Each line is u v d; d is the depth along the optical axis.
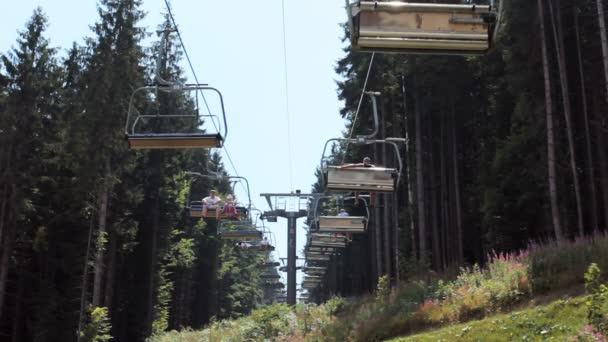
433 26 6.62
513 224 29.16
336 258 68.25
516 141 29.03
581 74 27.59
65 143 30.45
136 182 41.75
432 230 38.50
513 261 19.92
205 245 62.75
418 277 27.83
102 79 29.61
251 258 101.50
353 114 40.34
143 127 35.09
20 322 33.44
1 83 31.44
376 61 35.72
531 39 28.81
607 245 17.53
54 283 32.66
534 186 28.45
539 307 15.10
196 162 56.66
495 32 6.58
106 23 31.25
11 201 29.70
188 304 60.16
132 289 43.62
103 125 29.22
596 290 10.04
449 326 17.50
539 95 28.77
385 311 21.58
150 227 43.22
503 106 34.12
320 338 23.23
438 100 35.66
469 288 19.50
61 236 33.31
